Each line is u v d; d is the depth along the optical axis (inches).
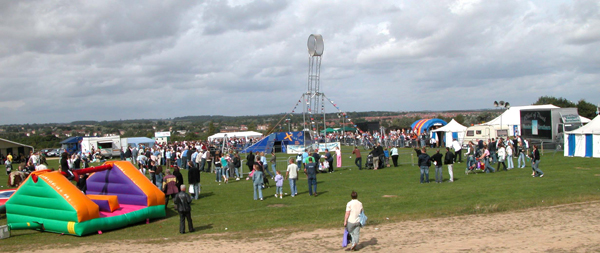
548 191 653.9
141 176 597.6
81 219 493.4
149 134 4734.3
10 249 441.4
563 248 371.2
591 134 1155.9
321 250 402.6
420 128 1959.9
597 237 402.0
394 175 941.2
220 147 1844.2
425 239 425.1
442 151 1520.7
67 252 424.8
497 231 443.8
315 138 1322.6
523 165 979.3
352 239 391.9
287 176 933.8
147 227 540.4
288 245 424.2
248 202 676.7
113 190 597.0
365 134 1818.4
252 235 472.7
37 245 457.4
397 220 514.0
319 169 1037.2
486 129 1486.2
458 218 512.7
